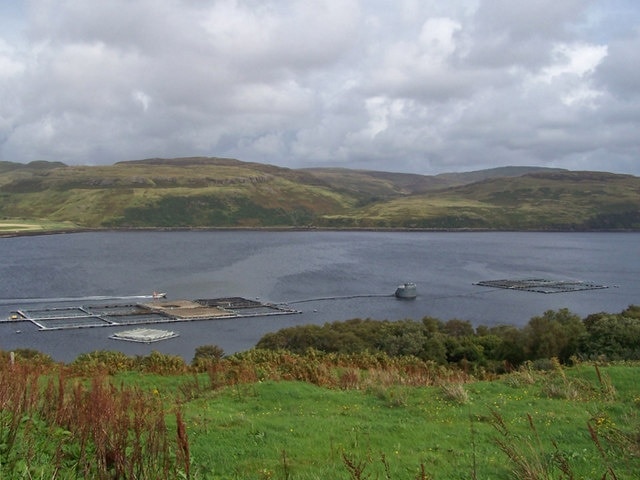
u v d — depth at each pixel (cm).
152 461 810
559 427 1247
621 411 1423
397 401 1587
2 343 7644
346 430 1263
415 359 2847
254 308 10650
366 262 18675
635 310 6181
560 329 4059
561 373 1878
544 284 14000
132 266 17450
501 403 1554
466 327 6088
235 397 1725
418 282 14238
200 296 12169
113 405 1047
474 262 18938
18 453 852
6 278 14650
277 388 1791
